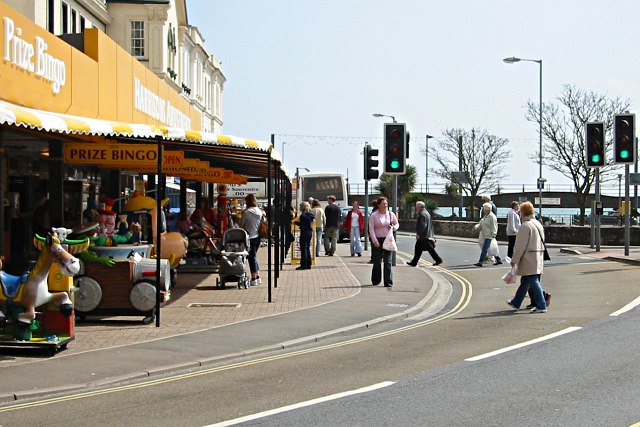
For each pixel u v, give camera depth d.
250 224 18.91
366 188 30.28
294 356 10.63
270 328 12.62
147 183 24.92
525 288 14.50
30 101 13.80
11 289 10.32
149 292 12.87
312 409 7.53
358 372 9.34
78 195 18.61
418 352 10.59
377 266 19.00
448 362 9.76
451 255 31.14
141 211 16.69
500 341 11.23
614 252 29.77
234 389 8.59
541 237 14.48
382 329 12.98
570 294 16.97
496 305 15.61
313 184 45.47
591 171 49.91
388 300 16.16
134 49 43.75
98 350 10.77
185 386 8.82
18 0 29.83
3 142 15.01
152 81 22.64
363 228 32.62
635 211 48.69
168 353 10.56
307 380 8.96
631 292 16.88
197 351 10.72
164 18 43.81
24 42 13.51
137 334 12.08
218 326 12.81
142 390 8.65
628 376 8.68
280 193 24.56
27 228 16.28
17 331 10.36
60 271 10.84
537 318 13.54
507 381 8.56
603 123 26.95
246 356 10.62
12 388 8.56
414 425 6.85
